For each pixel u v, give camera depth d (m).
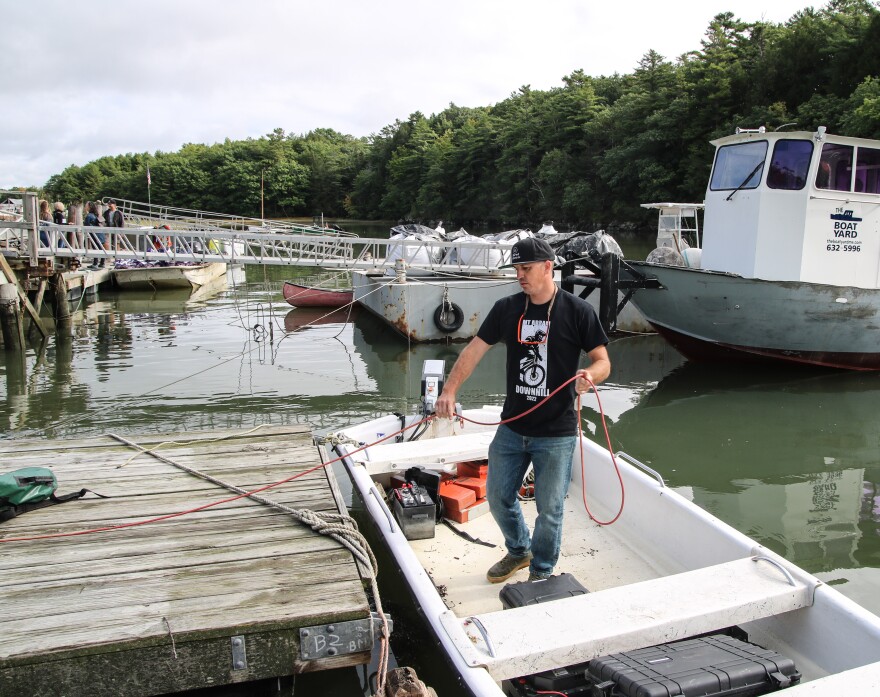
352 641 2.77
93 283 19.50
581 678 2.71
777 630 2.97
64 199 94.56
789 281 9.03
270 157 90.62
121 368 11.02
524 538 3.60
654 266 9.83
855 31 36.56
